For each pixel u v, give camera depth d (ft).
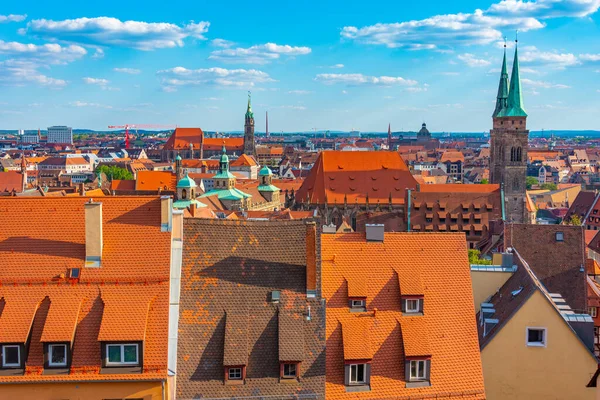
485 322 185.47
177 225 156.46
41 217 156.66
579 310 243.19
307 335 147.54
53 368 136.15
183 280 152.15
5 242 151.94
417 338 154.40
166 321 141.28
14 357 136.98
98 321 140.77
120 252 150.82
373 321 157.99
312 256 153.58
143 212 157.48
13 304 141.59
